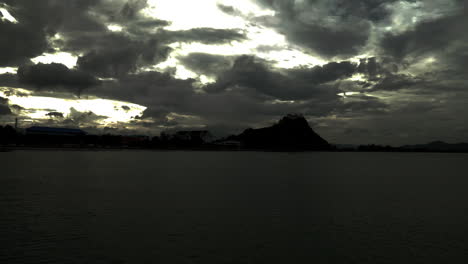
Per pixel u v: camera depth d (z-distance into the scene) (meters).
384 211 26.72
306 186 42.41
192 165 83.06
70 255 15.39
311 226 21.36
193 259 15.16
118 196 31.86
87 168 63.25
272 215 24.42
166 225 20.98
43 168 60.38
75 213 23.92
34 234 18.58
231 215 24.14
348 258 15.68
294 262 15.08
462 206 29.53
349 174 64.88
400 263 15.16
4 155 102.56
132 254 15.66
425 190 41.69
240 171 66.50
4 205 26.52
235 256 15.66
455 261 15.43
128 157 115.12
